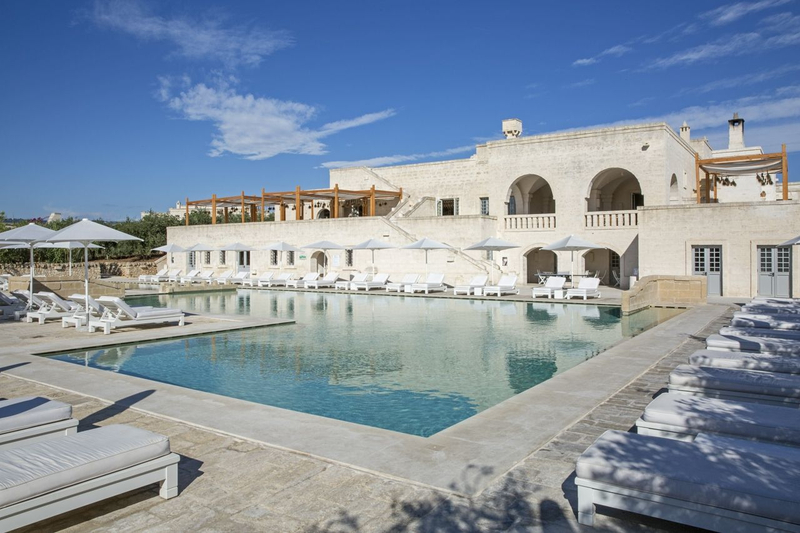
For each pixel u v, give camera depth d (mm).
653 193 28984
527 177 36062
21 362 10219
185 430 6199
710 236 24438
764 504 3422
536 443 5664
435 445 5617
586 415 6656
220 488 4680
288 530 3977
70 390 8047
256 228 40969
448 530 3961
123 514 4250
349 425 6312
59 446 4270
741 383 6250
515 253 33000
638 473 3799
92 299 14836
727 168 28891
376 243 30719
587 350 12383
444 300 25109
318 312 20438
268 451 5516
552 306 22047
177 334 13852
